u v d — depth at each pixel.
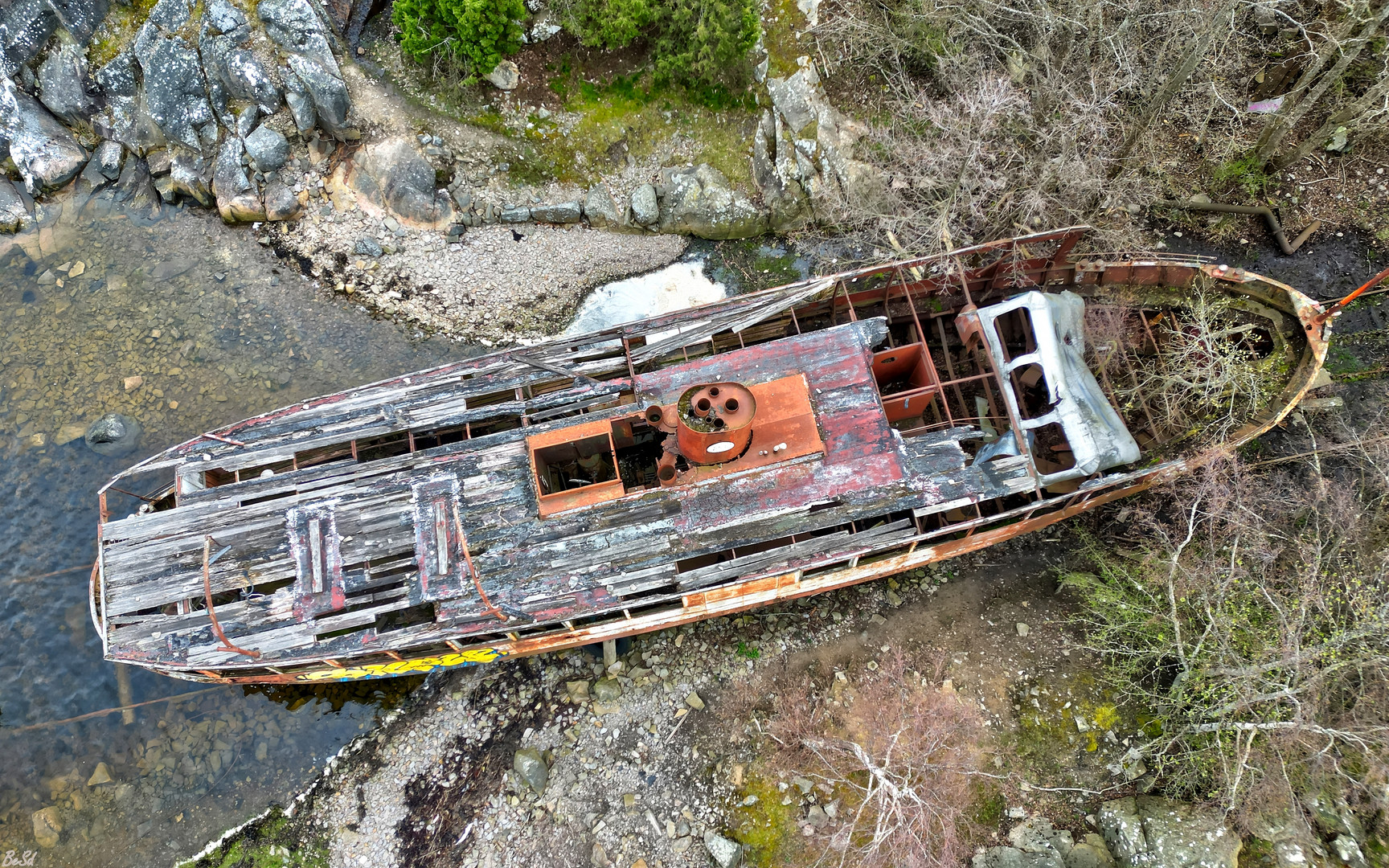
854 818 11.93
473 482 11.62
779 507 11.26
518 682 13.41
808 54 16.70
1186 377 12.72
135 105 16.98
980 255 15.82
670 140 17.09
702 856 11.96
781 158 16.66
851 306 12.62
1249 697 10.78
